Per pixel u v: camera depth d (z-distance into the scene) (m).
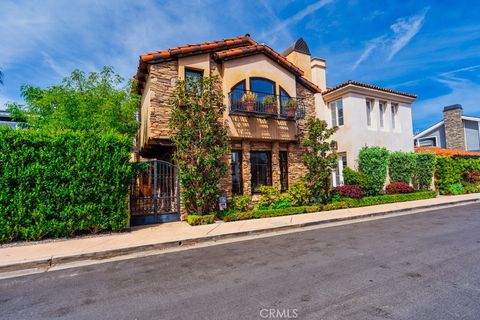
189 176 9.06
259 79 11.48
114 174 7.73
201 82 9.50
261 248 6.07
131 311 3.21
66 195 7.11
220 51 10.92
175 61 10.09
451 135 23.20
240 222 8.98
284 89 11.91
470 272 4.11
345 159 15.32
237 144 11.08
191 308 3.22
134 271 4.80
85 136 7.57
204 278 4.26
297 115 11.88
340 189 12.59
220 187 10.09
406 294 3.40
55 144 7.12
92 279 4.44
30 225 6.74
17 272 4.94
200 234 7.30
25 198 6.71
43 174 6.90
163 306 3.31
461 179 17.45
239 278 4.18
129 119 11.94
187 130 9.06
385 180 14.30
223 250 6.07
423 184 16.02
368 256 5.10
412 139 16.95
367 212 10.35
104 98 10.62
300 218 9.41
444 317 2.83
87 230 7.55
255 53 11.30
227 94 10.56
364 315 2.90
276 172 11.68
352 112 14.74
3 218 6.48
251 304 3.26
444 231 7.10
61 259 5.45
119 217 7.68
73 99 10.22
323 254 5.34
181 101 9.32
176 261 5.34
